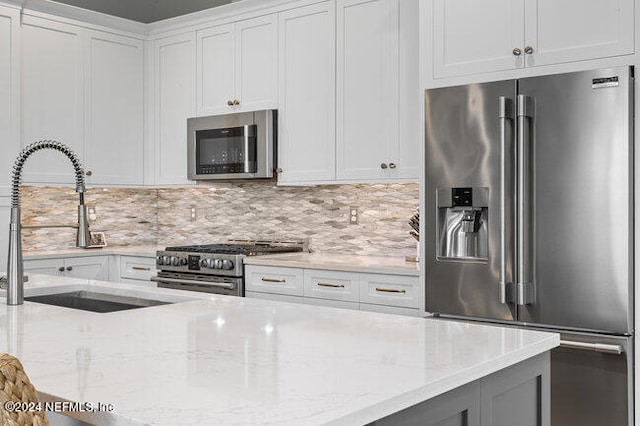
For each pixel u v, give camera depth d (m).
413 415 1.35
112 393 1.27
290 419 1.12
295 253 4.86
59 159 4.92
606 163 2.92
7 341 1.76
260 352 1.62
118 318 2.11
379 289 3.78
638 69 2.90
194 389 1.30
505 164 3.14
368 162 4.19
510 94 3.19
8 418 1.06
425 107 3.48
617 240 2.89
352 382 1.35
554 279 3.06
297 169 4.56
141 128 5.49
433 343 1.72
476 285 3.28
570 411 3.01
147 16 5.97
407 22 4.00
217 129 4.94
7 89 4.57
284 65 4.62
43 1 4.75
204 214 5.73
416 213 4.43
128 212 5.92
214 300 2.54
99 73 5.18
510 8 3.25
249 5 4.79
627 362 2.86
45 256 4.77
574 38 3.07
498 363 1.56
